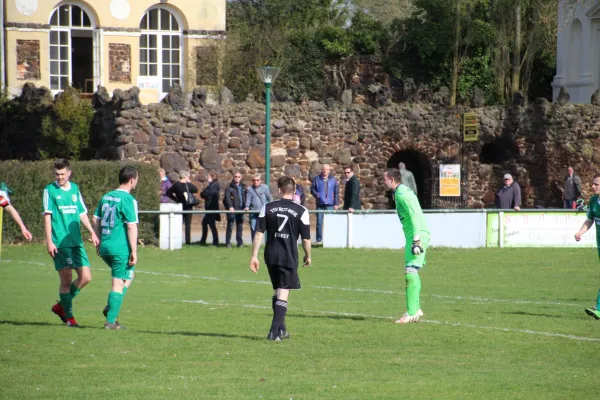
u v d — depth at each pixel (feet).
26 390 47.55
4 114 189.78
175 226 140.87
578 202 147.84
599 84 227.61
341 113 190.08
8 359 55.36
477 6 236.84
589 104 201.05
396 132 193.26
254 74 219.82
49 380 49.98
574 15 230.68
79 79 237.86
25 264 119.34
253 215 140.67
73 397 46.11
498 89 228.84
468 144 197.77
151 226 144.66
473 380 51.13
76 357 56.24
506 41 227.61
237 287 99.35
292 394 47.16
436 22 230.07
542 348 61.26
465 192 196.95
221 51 219.41
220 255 133.28
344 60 229.66
